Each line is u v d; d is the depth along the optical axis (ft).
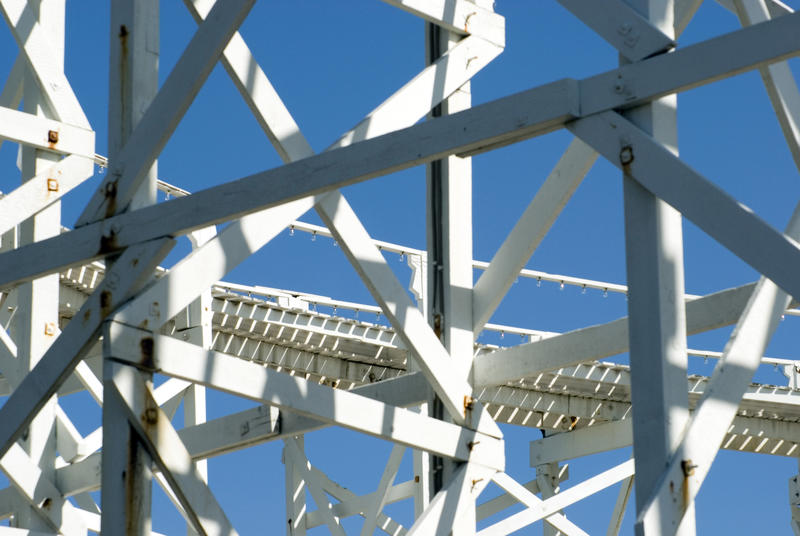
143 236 22.62
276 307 49.06
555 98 19.49
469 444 25.32
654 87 18.84
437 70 27.43
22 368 31.50
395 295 24.93
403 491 47.73
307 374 51.90
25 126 31.22
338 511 49.06
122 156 23.31
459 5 28.14
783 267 17.66
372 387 28.45
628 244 19.01
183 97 22.88
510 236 26.94
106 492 21.75
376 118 26.05
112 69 24.23
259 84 24.59
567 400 53.21
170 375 22.07
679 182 18.49
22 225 31.99
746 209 18.02
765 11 22.99
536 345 27.37
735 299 27.73
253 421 27.27
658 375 18.49
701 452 18.48
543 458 52.95
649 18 19.34
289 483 48.32
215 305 47.88
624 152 18.99
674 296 18.80
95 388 35.60
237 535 22.02
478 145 20.21
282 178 21.57
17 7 31.89
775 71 22.72
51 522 30.50
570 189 26.07
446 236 27.37
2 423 23.11
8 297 43.98
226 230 23.39
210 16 22.85
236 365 22.62
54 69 32.17
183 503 21.99
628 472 47.57
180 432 28.60
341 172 21.09
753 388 56.65
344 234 24.57
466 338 27.07
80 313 22.72
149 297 22.35
